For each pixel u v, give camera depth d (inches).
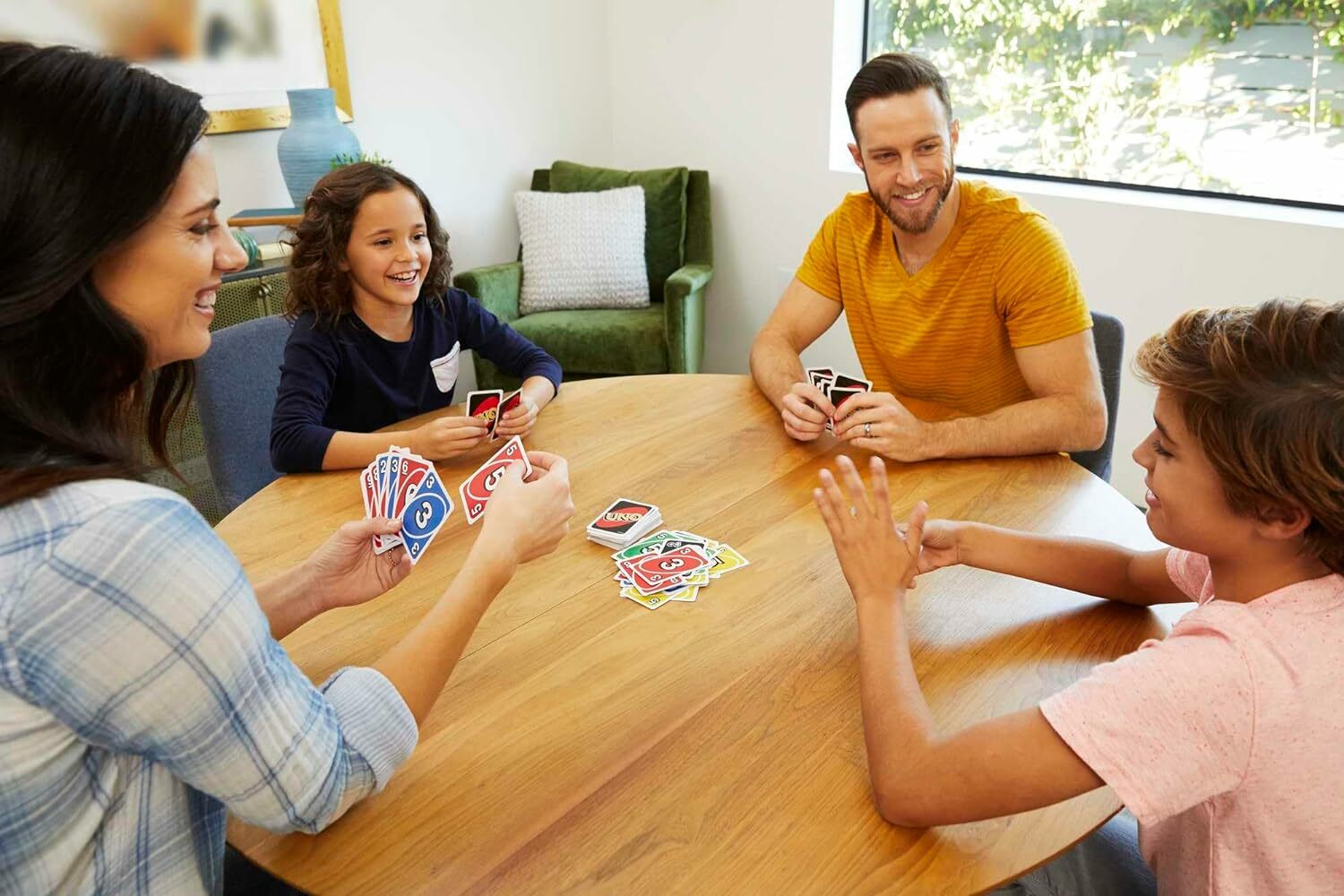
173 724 28.7
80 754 28.8
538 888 34.3
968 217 74.1
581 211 153.0
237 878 47.4
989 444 65.9
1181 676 32.1
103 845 30.2
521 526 42.6
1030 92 129.9
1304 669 31.6
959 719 41.6
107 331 29.9
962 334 76.7
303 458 68.5
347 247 75.8
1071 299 70.9
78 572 26.9
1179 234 112.5
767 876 34.4
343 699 35.6
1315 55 106.0
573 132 170.2
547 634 48.5
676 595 51.4
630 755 40.2
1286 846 33.1
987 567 50.5
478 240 164.9
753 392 80.0
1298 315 31.8
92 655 27.2
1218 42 112.6
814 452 68.5
